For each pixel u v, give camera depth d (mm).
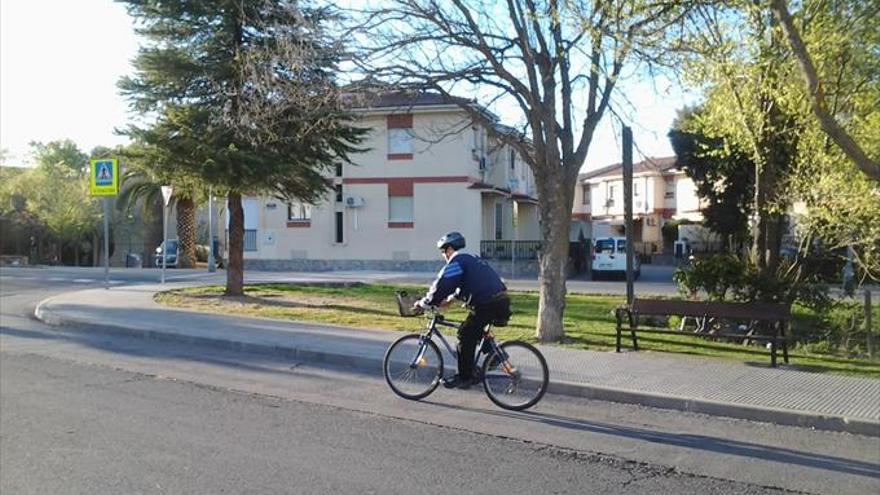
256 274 32906
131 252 47750
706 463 6508
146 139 18156
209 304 18609
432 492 5555
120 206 37500
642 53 10539
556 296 12914
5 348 12531
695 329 14383
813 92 8289
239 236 20953
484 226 39469
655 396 8750
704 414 8430
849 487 5918
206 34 18625
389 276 31516
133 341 13594
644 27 10328
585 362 10742
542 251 13039
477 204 36375
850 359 11648
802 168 14453
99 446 6617
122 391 9086
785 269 15250
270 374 10477
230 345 12711
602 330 14203
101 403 8375
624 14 9875
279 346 12078
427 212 36188
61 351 12273
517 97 12852
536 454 6660
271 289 23344
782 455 6820
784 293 14117
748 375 9883
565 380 9477
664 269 41125
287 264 38281
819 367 10562
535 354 8516
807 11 10617
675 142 32000
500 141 13984
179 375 10250
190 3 17984
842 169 13672
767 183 14883
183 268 39844
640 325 15352
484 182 38500
